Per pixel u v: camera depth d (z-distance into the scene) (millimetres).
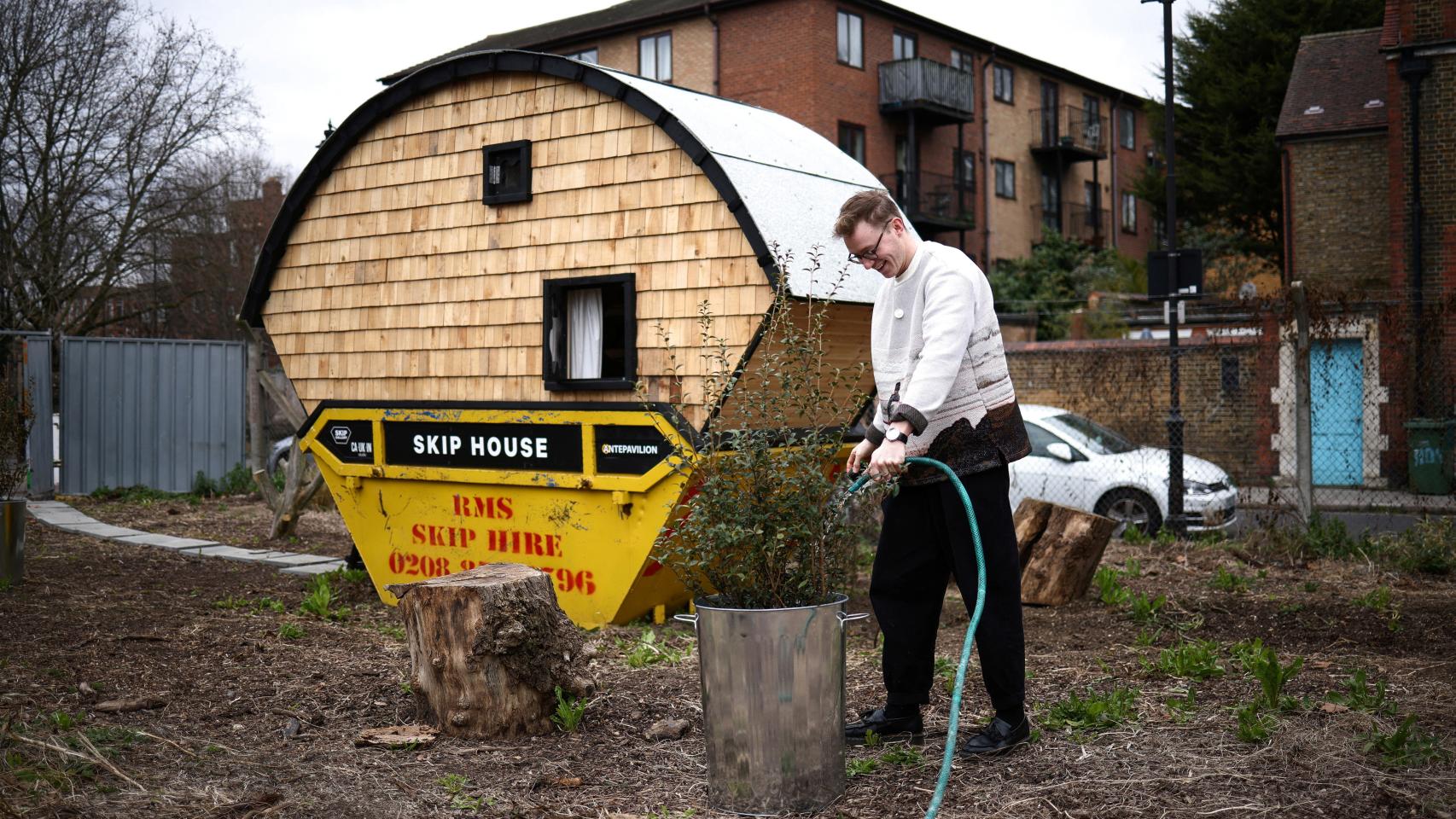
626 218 6699
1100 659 5766
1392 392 12672
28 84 21125
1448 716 4438
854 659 5816
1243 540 10375
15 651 5715
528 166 7086
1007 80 34906
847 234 3986
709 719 3734
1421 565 8672
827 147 7578
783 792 3645
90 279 22953
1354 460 15375
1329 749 4020
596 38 30594
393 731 4543
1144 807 3537
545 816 3670
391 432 7715
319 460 8086
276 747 4383
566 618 4801
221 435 15867
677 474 6262
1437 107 18031
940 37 31734
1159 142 34719
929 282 3900
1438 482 12305
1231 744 4129
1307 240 21953
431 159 7539
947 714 4691
